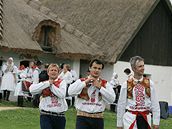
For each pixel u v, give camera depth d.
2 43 28.70
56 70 10.92
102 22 38.62
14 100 28.39
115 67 35.34
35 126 18.44
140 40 37.56
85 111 10.27
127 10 38.56
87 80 10.23
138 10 37.84
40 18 33.75
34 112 21.70
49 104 10.89
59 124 10.99
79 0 42.84
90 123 10.24
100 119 10.33
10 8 33.19
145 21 36.97
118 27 37.16
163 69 39.22
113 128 19.72
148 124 10.06
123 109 10.20
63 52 32.00
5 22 31.05
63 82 10.95
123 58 36.03
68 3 43.06
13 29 30.89
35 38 31.31
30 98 26.58
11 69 26.52
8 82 26.47
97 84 10.20
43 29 31.98
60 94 10.80
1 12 31.64
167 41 39.50
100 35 37.22
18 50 29.48
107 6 40.28
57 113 10.93
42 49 31.66
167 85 39.47
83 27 39.00
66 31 35.50
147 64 38.12
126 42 35.25
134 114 10.05
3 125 18.03
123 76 35.91
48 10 37.28
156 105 10.09
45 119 10.88
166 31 39.47
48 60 32.25
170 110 35.03
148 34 38.16
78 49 33.19
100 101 10.30
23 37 30.78
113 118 23.03
